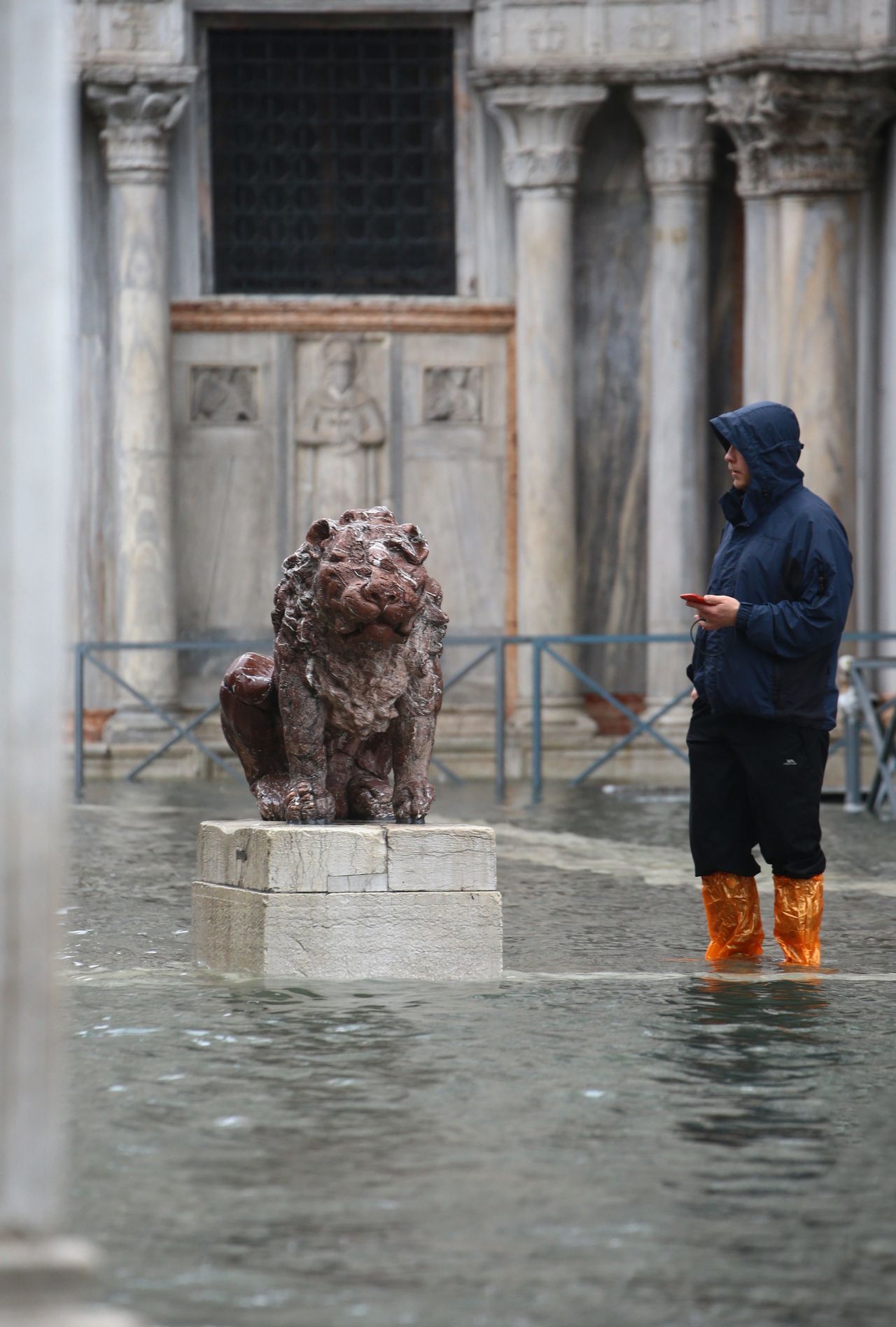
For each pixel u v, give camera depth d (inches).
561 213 1010.1
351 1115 260.4
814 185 951.6
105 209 1012.5
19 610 157.5
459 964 368.8
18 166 156.5
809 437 957.8
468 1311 188.4
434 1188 227.6
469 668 847.7
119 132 992.9
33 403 157.2
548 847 633.6
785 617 390.6
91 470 1019.9
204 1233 211.0
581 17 989.2
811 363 956.6
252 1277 197.5
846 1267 201.8
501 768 839.7
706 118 994.7
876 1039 310.2
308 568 379.6
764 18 929.5
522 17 990.4
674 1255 205.0
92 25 979.3
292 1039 308.0
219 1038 308.2
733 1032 315.9
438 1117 259.6
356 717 380.5
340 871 366.3
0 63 156.0
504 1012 332.2
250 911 371.9
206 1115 260.1
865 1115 260.8
